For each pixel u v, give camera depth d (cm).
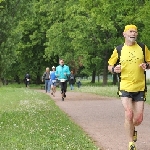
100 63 5991
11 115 1700
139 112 932
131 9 3089
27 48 6906
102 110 1962
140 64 920
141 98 931
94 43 5691
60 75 2686
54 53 6200
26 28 6862
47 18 6706
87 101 2603
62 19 6266
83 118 1627
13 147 979
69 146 974
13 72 7325
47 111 1866
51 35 6119
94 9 3262
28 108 2025
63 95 2694
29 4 5506
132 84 927
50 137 1119
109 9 3133
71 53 6106
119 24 5262
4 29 5341
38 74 7156
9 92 3781
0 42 5391
